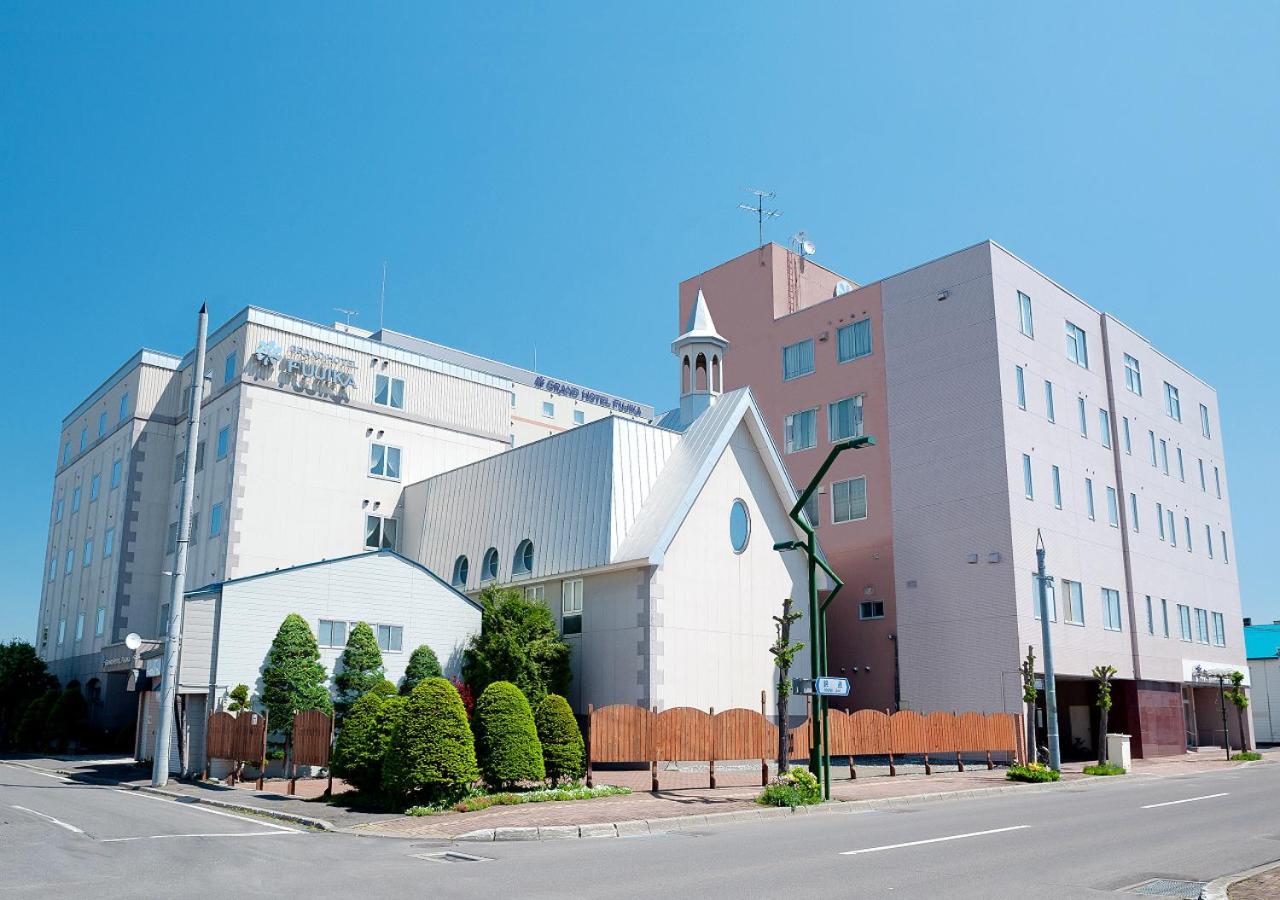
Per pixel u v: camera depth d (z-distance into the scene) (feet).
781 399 148.05
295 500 122.72
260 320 124.26
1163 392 160.86
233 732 81.71
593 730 74.28
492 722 68.64
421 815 60.03
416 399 137.69
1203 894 35.81
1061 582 123.75
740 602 104.68
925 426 127.44
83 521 158.71
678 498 100.27
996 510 117.91
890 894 35.19
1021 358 125.29
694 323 122.11
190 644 89.40
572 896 34.47
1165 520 152.35
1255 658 213.66
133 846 46.91
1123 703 135.95
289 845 48.70
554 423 257.75
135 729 129.39
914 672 122.72
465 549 119.03
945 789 78.89
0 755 124.26
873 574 130.00
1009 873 40.24
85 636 148.05
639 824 56.44
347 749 66.90
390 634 100.37
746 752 80.33
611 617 99.60
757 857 44.19
